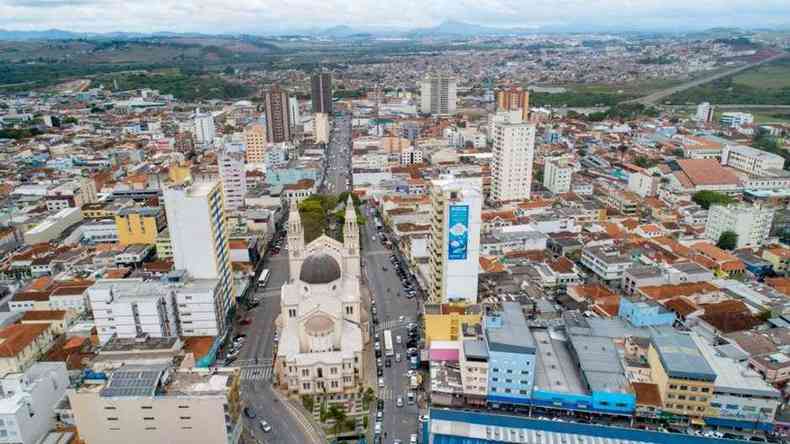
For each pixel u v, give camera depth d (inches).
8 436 5182.1
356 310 6825.8
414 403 6092.5
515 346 5644.7
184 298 6850.4
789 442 5403.5
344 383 6230.3
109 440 5064.0
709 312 7239.2
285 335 6604.3
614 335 6550.2
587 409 5634.8
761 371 6033.5
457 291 7268.7
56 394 5743.1
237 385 5354.3
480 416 5300.2
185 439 5068.9
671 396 5506.9
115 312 6535.4
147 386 4992.6
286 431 5654.5
